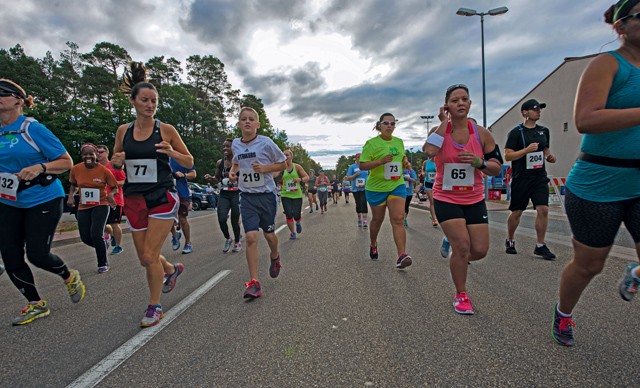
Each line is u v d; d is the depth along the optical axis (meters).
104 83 45.91
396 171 4.75
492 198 18.50
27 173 3.15
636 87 1.95
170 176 3.37
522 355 2.33
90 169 5.34
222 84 62.25
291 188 8.08
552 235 7.28
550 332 2.68
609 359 2.25
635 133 2.00
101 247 5.40
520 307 3.22
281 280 4.45
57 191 3.50
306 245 7.09
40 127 3.35
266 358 2.42
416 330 2.79
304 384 2.09
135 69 3.70
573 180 2.25
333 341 2.65
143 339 2.80
